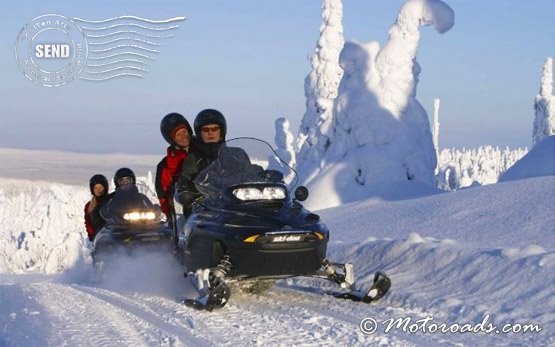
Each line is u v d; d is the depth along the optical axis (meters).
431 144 26.61
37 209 55.03
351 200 25.30
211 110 8.78
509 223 11.84
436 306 6.98
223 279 7.18
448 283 7.75
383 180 25.52
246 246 7.19
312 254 7.38
